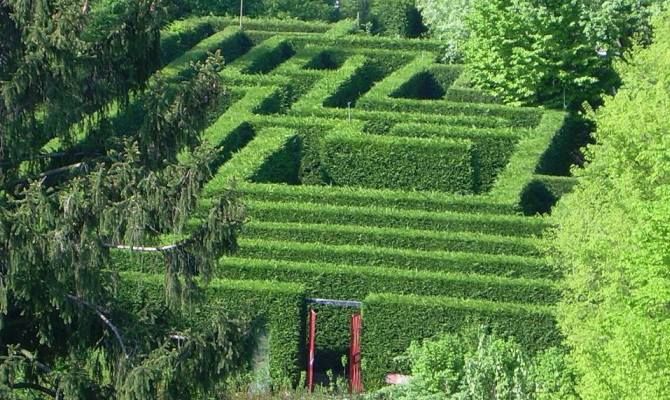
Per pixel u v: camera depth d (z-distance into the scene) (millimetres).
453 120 152125
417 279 114125
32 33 79375
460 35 179250
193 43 187625
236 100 157375
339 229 120938
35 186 78875
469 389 95812
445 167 143375
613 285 86000
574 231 100812
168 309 85062
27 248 78188
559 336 110000
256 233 121062
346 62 174125
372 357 111562
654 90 105625
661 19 118750
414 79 170125
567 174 152000
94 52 83125
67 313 81000
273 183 136500
